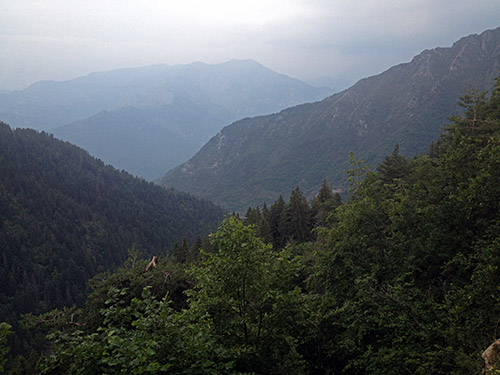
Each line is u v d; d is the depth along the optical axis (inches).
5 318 3558.1
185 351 280.8
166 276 872.3
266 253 421.7
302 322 425.4
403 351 398.6
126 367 244.7
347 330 489.4
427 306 460.4
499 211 517.7
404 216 626.5
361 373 474.9
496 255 410.0
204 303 400.2
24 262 4589.1
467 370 322.7
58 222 5871.1
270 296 393.7
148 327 283.7
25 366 818.2
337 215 703.7
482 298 387.5
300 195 2384.4
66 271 4623.5
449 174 664.4
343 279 608.7
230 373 322.7
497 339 345.4
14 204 5703.7
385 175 1485.0
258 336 410.6
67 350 269.9
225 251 396.5
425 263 565.9
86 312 772.6
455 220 556.4
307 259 969.5
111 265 5393.7
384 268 574.9
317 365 501.7
